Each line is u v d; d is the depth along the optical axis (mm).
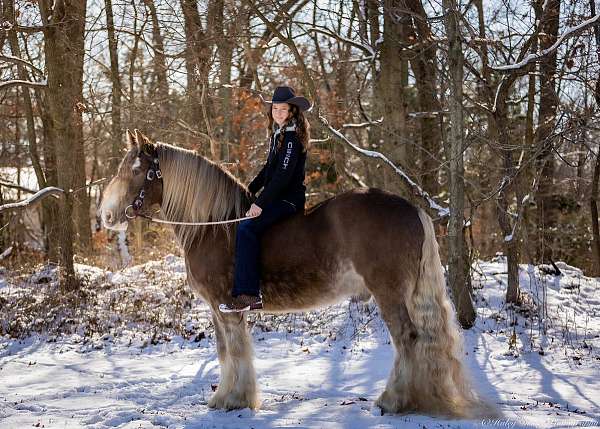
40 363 6711
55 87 9930
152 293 9773
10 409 4988
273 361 6809
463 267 8000
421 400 4535
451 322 4609
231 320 4973
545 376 6047
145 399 5316
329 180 16188
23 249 15562
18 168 18562
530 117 9469
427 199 8828
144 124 12258
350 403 5027
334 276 4719
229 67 12078
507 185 7898
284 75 15062
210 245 5094
